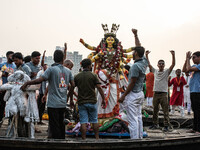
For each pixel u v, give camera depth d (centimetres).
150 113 899
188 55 599
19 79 486
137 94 490
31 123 492
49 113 459
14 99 475
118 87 657
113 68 662
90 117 500
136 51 500
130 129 484
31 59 593
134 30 570
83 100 488
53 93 459
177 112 1091
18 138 332
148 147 348
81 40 687
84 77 491
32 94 495
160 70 707
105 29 717
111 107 631
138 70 475
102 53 678
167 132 666
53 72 460
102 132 589
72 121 676
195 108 604
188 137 372
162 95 698
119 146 337
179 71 893
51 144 322
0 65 719
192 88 602
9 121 495
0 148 323
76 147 326
